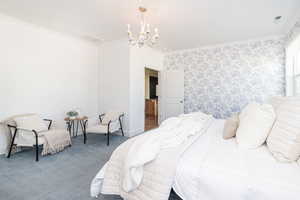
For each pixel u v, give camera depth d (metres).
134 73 4.02
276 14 2.58
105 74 4.32
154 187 1.21
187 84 4.69
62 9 2.50
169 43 4.10
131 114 3.96
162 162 1.24
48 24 3.09
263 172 1.03
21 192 1.71
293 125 1.16
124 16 2.70
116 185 1.43
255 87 3.77
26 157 2.63
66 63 3.72
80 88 4.03
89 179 1.98
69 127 3.64
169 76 4.90
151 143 1.37
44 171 2.17
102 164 2.39
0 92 2.73
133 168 1.23
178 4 2.29
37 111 3.22
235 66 3.99
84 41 4.08
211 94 4.33
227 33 3.41
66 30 3.41
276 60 3.54
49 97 3.42
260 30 3.24
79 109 4.01
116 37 3.82
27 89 3.06
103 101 4.38
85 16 2.72
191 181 1.13
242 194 0.96
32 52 3.12
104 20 2.87
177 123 2.00
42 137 2.63
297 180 0.94
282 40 3.48
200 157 1.27
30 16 2.76
